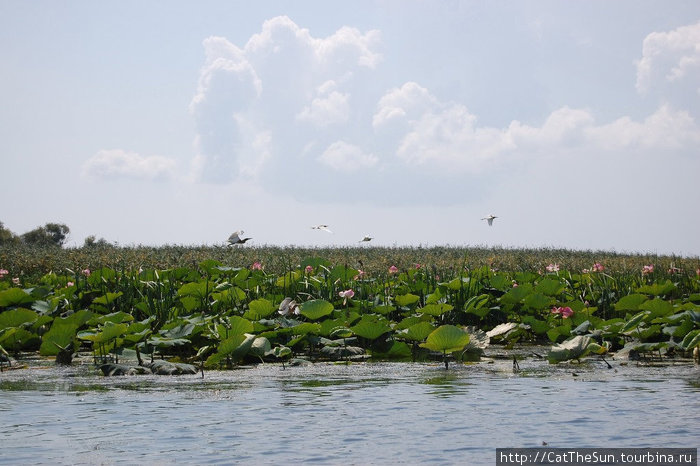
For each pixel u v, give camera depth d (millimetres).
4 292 13008
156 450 5918
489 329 14633
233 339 10680
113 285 15070
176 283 15852
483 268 17188
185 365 10141
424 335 11703
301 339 12000
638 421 6883
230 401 7867
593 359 11492
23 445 6055
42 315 12688
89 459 5660
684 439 6227
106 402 7801
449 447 6020
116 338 11352
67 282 16078
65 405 7641
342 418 7051
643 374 9820
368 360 11492
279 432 6488
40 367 10625
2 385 8961
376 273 18625
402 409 7441
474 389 8633
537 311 14719
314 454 5816
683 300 14867
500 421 6906
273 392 8438
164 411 7359
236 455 5770
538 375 9766
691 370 10188
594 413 7242
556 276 17688
